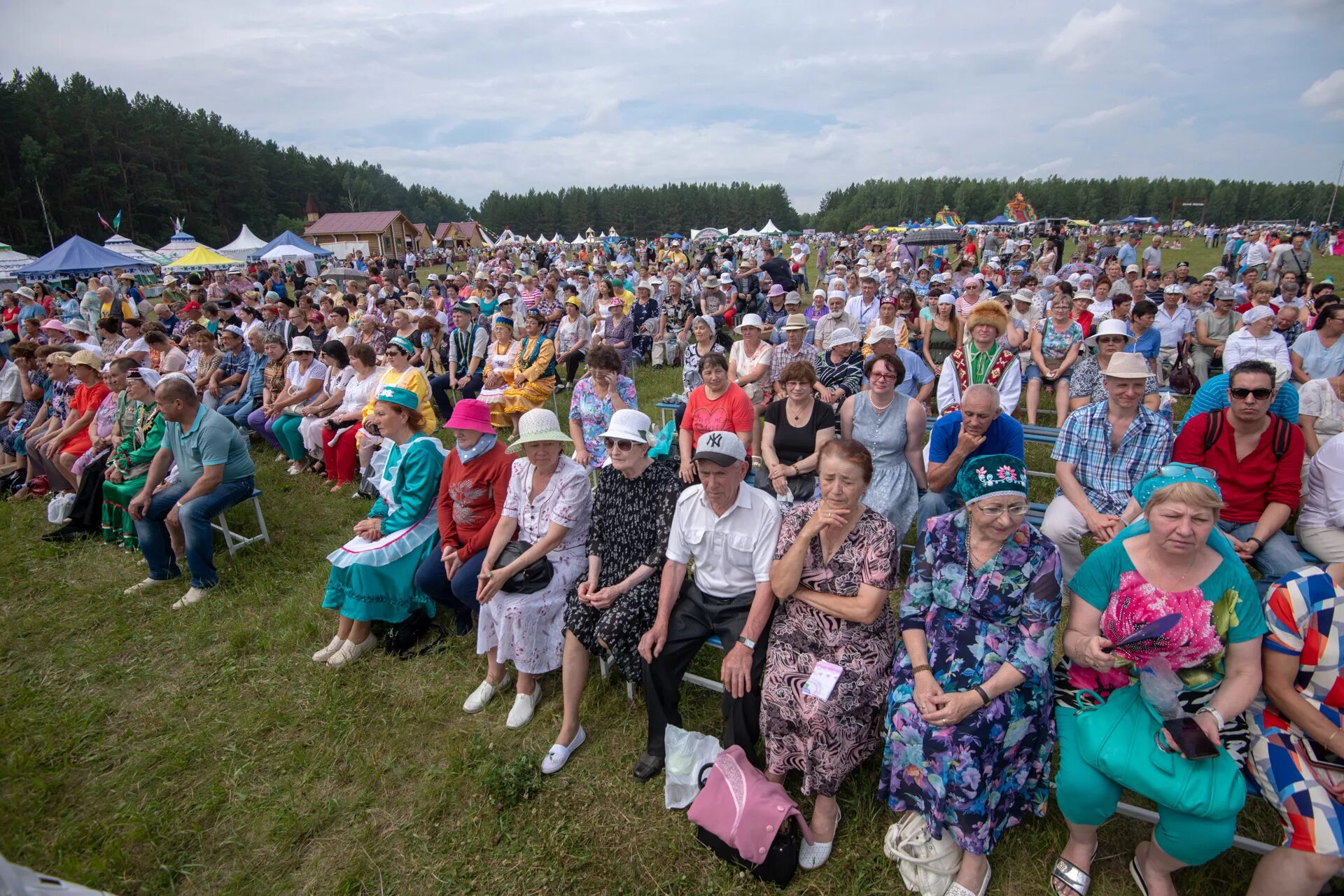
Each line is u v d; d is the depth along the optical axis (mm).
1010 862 2656
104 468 5926
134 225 66125
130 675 4121
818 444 4668
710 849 2746
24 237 57219
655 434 5953
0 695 3975
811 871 2658
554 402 8648
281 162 91125
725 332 11383
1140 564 2463
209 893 2732
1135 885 2549
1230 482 3660
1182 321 8953
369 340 9938
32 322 13086
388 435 4371
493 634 3635
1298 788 2213
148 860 2869
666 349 11984
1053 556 2568
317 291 17875
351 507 6418
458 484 3930
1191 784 2215
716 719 3488
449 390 10547
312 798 3152
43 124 60281
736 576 3205
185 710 3789
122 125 66500
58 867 2791
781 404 4859
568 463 3742
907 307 9664
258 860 2855
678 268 19016
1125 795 2916
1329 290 9211
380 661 4094
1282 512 3516
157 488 5121
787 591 2846
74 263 25016
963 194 115688
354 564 3936
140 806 3137
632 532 3564
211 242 72812
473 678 3912
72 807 3156
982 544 2641
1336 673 2230
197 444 4883
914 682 2643
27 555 5695
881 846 2727
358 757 3354
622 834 2861
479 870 2744
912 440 4418
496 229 125562
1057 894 2520
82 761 3438
